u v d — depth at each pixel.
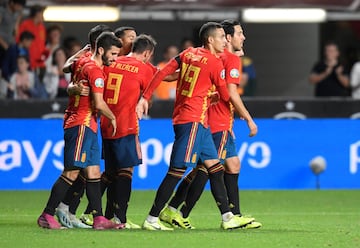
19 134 52.88
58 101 53.03
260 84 70.81
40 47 56.91
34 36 56.75
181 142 33.12
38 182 53.06
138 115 33.38
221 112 34.56
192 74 33.16
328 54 60.50
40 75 56.62
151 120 53.09
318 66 60.72
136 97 34.53
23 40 56.22
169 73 33.53
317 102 54.28
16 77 55.91
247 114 33.84
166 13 63.91
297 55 71.00
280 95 71.19
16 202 46.34
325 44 66.75
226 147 34.66
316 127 54.38
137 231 32.88
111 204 35.47
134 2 63.47
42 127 52.94
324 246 29.44
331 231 33.88
